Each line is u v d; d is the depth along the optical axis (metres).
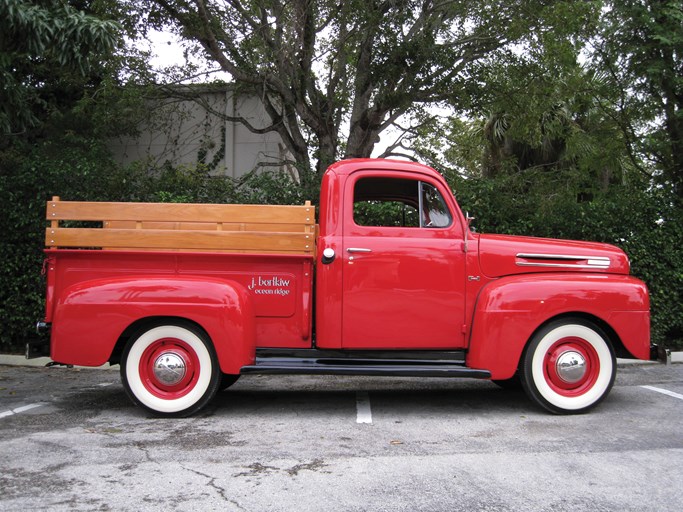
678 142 9.02
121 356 5.03
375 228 5.15
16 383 6.64
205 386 4.95
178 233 5.04
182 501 3.16
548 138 14.05
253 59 10.80
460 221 5.23
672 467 3.68
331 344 5.06
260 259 5.07
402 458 3.88
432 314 5.11
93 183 8.24
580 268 5.31
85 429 4.61
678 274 8.23
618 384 6.42
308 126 12.43
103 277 5.05
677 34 8.41
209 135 14.98
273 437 4.39
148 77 12.22
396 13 10.29
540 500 3.17
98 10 10.50
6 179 8.05
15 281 7.90
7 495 3.24
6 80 6.81
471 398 5.84
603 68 9.55
